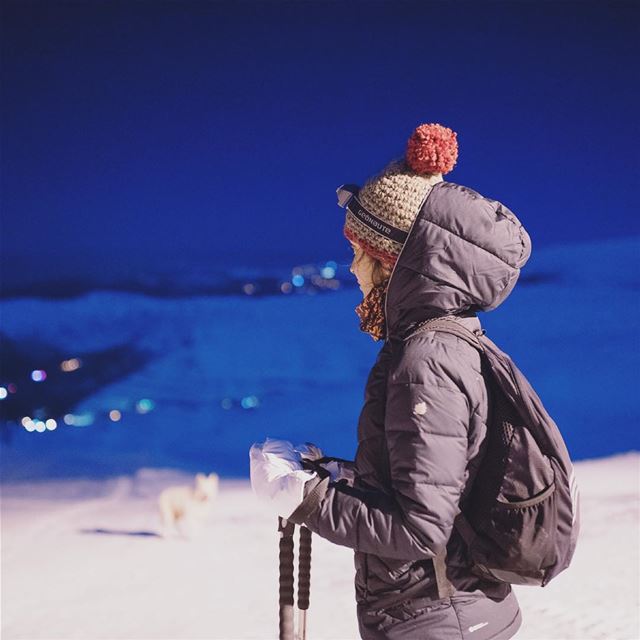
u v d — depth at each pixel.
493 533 2.13
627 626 4.83
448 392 2.08
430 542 2.03
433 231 2.17
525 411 2.15
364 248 2.28
